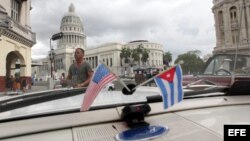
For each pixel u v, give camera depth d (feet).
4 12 44.42
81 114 4.69
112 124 4.25
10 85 53.78
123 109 4.41
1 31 44.37
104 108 5.07
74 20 285.64
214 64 12.28
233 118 4.34
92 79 3.52
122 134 3.69
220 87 6.70
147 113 4.63
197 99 5.73
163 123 4.23
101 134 3.79
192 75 12.54
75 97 6.31
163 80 3.65
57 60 278.87
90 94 3.50
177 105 5.24
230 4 106.52
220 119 4.33
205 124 4.12
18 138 3.72
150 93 6.85
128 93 4.33
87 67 12.61
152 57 282.97
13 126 4.10
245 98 5.79
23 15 62.64
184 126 4.06
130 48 258.78
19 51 56.95
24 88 55.16
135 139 3.48
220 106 5.25
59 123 4.22
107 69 3.64
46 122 4.28
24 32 59.52
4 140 3.64
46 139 3.65
